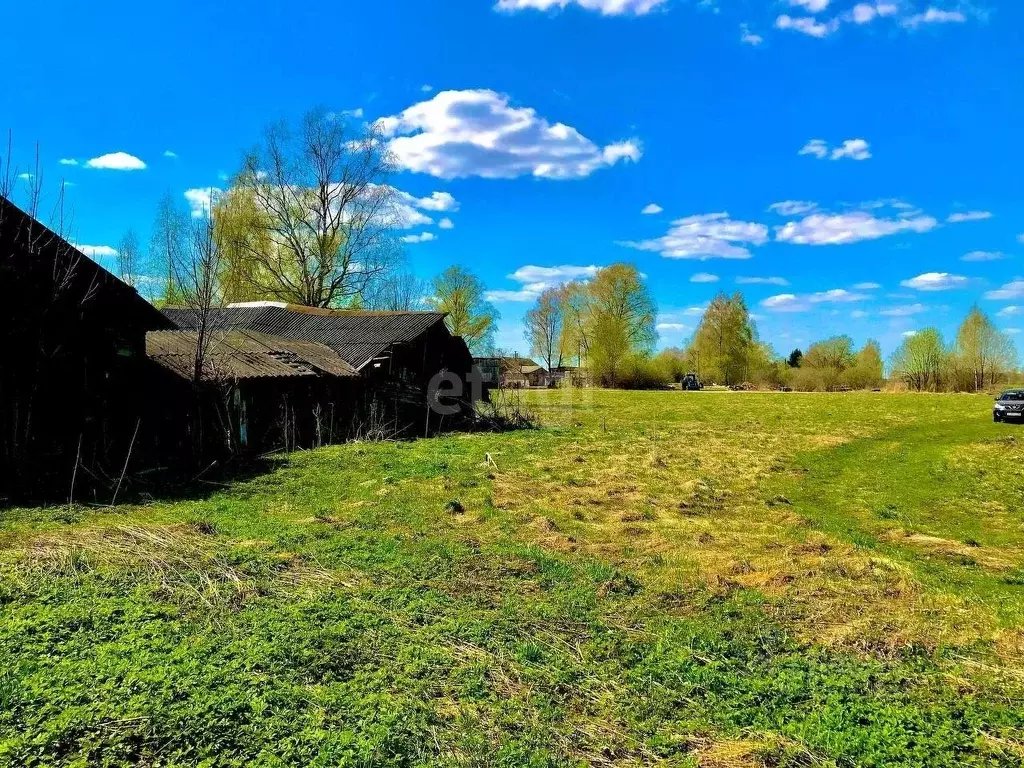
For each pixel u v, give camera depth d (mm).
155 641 5715
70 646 5555
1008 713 5176
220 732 4453
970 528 12586
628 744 4727
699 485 15492
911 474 19000
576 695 5410
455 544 9578
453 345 30625
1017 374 68062
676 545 10156
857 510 13977
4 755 4047
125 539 8609
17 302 12664
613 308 73250
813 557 9547
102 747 4215
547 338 90875
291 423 19938
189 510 11156
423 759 4367
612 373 74750
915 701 5406
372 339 26609
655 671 5820
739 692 5520
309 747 4355
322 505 11984
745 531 11383
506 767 4355
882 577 8531
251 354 20812
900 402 51281
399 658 5781
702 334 82875
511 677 5625
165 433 16359
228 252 36656
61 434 13586
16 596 6613
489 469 16625
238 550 8617
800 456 22391
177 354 18016
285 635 6027
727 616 7195
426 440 22766
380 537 9812
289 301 39750
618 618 7082
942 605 7566
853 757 4594
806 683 5668
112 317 14938
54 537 8430
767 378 79750
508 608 7125
